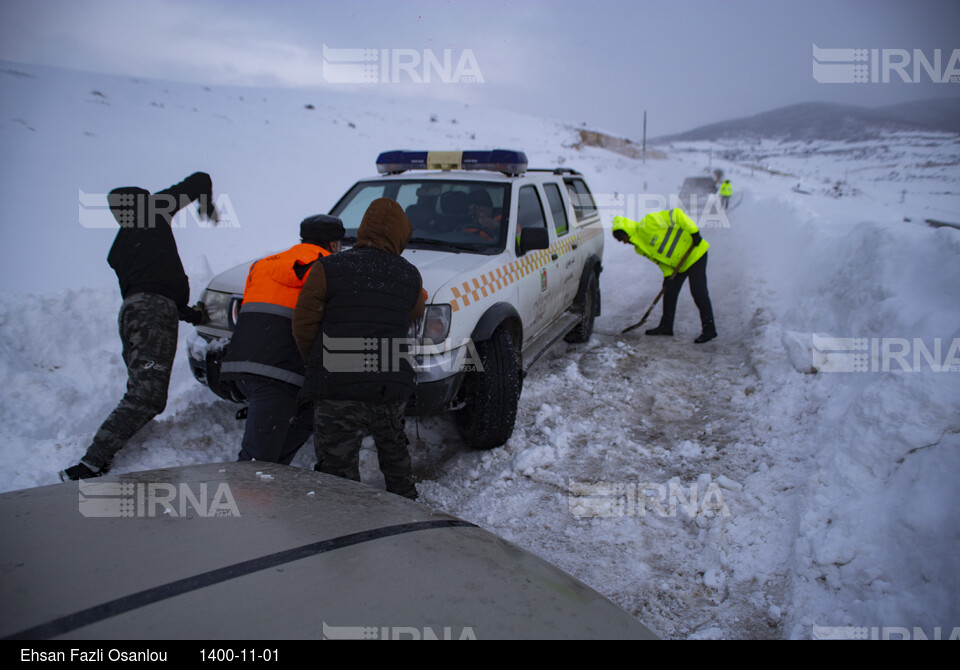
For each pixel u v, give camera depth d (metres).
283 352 3.03
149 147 18.19
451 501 3.55
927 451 2.80
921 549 2.47
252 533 1.37
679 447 3.99
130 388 3.15
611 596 2.71
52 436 3.49
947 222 8.43
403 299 2.76
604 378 5.22
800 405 4.16
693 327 6.71
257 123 29.39
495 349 3.77
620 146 65.06
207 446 3.73
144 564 1.20
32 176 13.04
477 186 4.57
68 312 4.43
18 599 1.06
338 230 3.29
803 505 3.10
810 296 5.67
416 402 3.32
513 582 1.33
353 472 2.79
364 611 1.12
